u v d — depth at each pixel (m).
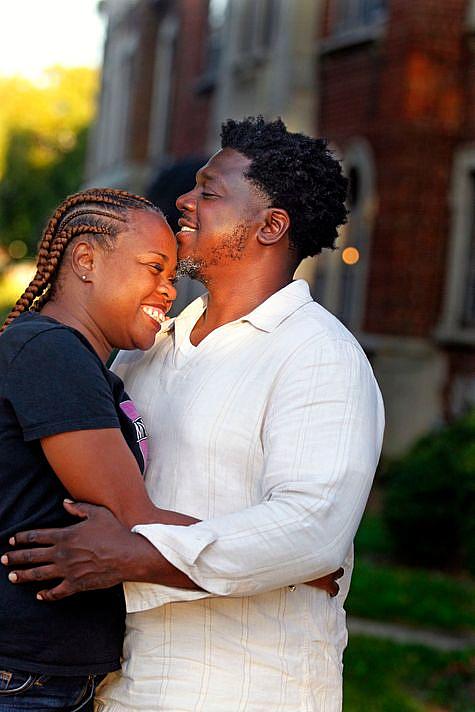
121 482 2.31
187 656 2.44
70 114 34.25
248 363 2.52
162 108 18.91
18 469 2.34
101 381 2.34
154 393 2.66
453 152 11.07
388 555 8.81
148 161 19.20
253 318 2.56
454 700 5.36
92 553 2.26
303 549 2.28
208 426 2.48
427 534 8.44
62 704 2.41
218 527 2.28
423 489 8.45
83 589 2.27
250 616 2.45
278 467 2.36
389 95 11.34
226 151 2.69
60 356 2.32
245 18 14.34
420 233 11.09
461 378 10.77
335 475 2.32
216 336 2.60
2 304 30.33
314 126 12.61
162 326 2.79
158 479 2.53
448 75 11.06
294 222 2.65
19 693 2.36
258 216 2.63
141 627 2.48
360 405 2.41
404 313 11.12
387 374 11.18
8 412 2.33
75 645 2.38
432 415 10.93
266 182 2.62
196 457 2.48
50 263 2.53
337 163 2.72
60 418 2.28
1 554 2.34
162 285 2.55
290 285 2.62
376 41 11.56
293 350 2.47
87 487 2.29
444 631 6.73
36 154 33.75
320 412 2.38
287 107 12.70
